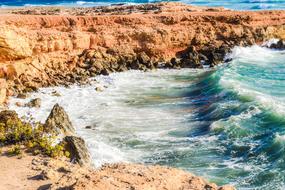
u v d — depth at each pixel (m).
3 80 35.00
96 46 47.00
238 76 39.44
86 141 25.55
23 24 44.94
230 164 22.20
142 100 36.09
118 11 69.12
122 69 45.94
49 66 42.44
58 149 20.47
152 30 49.34
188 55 48.25
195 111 32.16
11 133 22.41
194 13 57.06
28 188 16.48
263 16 56.34
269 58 47.66
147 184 13.88
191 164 22.66
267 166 21.30
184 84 40.97
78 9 81.31
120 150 24.94
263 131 25.55
